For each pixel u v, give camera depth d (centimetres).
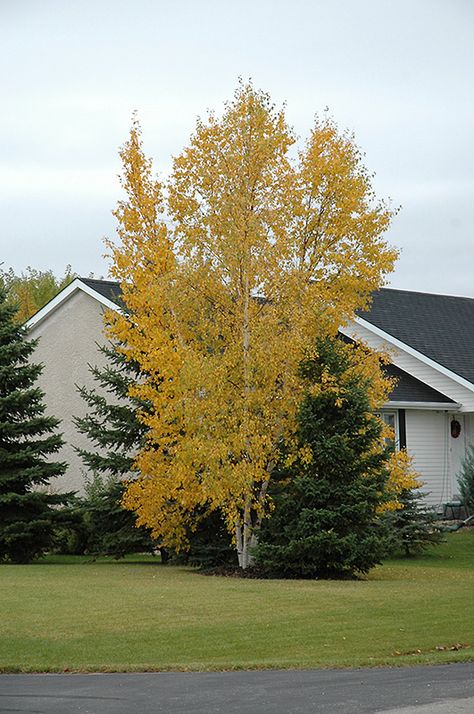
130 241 2170
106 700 988
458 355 3319
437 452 3269
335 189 2094
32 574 2111
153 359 2077
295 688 1039
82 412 3294
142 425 2484
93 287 3269
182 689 1045
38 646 1293
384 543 2034
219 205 2080
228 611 1537
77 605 1580
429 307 3631
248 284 2067
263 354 2014
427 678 1092
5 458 2503
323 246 2108
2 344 2638
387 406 3086
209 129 2106
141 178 2169
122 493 2472
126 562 2541
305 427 2027
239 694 1009
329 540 1964
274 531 2061
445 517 3142
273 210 2077
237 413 2042
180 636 1357
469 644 1332
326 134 2117
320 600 1645
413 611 1547
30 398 2566
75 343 3325
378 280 2122
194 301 2081
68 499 2566
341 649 1295
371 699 961
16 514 2503
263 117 2084
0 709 947
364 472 2066
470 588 1822
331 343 2073
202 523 2314
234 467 2017
